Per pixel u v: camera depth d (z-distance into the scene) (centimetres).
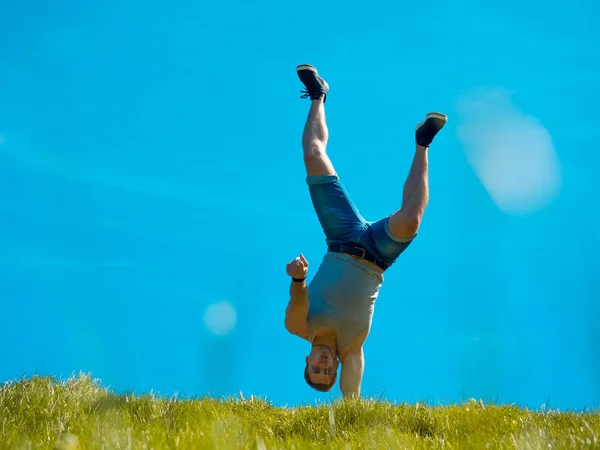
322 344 695
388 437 412
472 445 453
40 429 516
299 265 627
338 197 720
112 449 372
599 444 408
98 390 652
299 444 442
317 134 743
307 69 760
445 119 693
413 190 687
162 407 592
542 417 577
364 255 692
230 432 427
